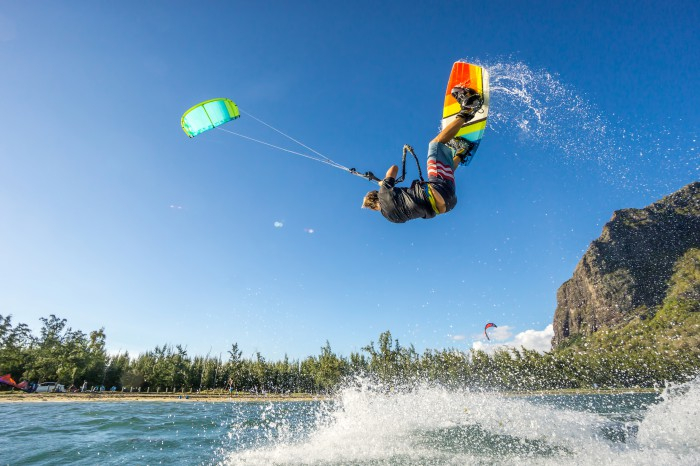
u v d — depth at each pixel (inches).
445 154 176.6
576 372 2336.4
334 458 255.4
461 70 205.2
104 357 2395.4
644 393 1446.9
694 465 203.5
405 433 318.7
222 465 256.7
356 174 173.8
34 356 2228.1
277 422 543.2
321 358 2593.5
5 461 292.7
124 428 499.2
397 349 2285.9
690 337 2203.5
